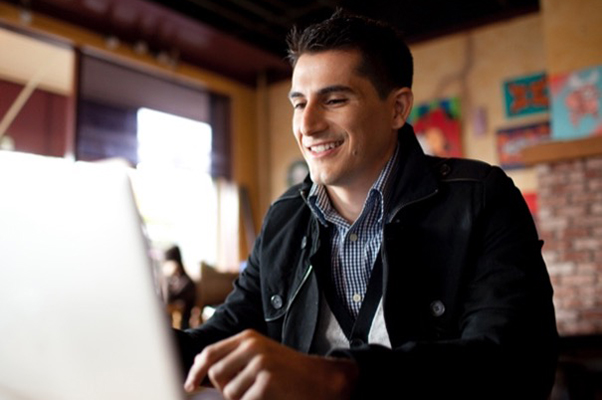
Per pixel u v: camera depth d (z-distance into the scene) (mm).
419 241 1117
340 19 1146
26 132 6418
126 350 488
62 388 508
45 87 6605
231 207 7363
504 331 864
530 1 5773
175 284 4215
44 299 515
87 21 6047
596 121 4695
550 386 975
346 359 666
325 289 1171
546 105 5656
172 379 480
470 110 6113
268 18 6418
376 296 1104
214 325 1244
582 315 4266
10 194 530
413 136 1230
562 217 4414
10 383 529
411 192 1143
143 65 6559
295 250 1250
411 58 1262
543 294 1008
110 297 494
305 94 1149
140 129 6520
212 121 7371
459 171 1166
